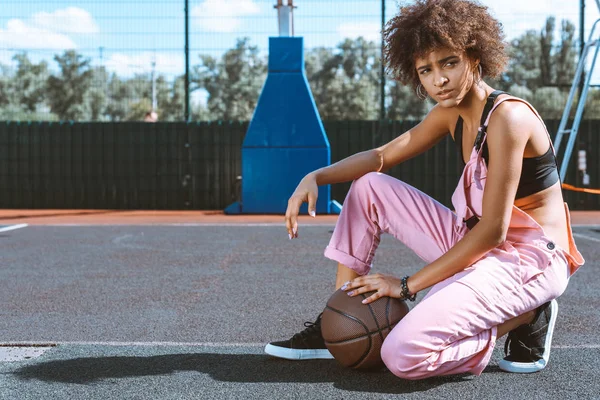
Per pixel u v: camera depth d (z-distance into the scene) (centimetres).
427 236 235
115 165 1136
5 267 484
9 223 862
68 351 260
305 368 235
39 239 666
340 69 1593
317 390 211
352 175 253
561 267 221
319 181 249
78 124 1138
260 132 977
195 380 222
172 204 1132
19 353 257
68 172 1141
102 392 210
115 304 355
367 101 1591
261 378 224
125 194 1137
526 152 212
